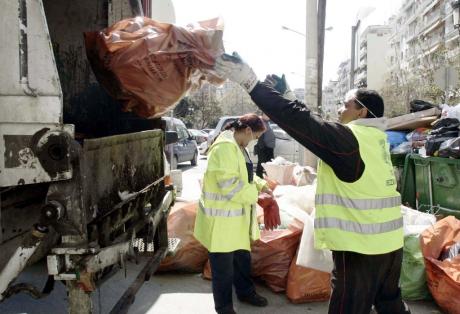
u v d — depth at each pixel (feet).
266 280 14.65
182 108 186.50
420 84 124.98
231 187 11.43
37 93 7.15
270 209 12.60
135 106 10.74
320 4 36.45
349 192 8.59
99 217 8.61
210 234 11.79
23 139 7.18
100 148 8.76
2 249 7.87
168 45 9.53
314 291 13.61
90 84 13.30
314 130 8.28
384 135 9.23
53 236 7.77
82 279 7.36
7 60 7.15
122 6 12.96
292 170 25.99
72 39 13.19
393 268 9.12
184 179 46.42
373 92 9.47
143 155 11.75
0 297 7.26
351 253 8.68
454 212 19.11
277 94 8.45
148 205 12.71
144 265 12.00
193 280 15.60
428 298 13.80
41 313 12.76
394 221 8.87
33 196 8.88
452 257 13.28
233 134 12.42
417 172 21.86
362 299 8.66
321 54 36.91
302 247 13.12
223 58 8.73
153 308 13.34
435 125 21.17
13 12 7.09
